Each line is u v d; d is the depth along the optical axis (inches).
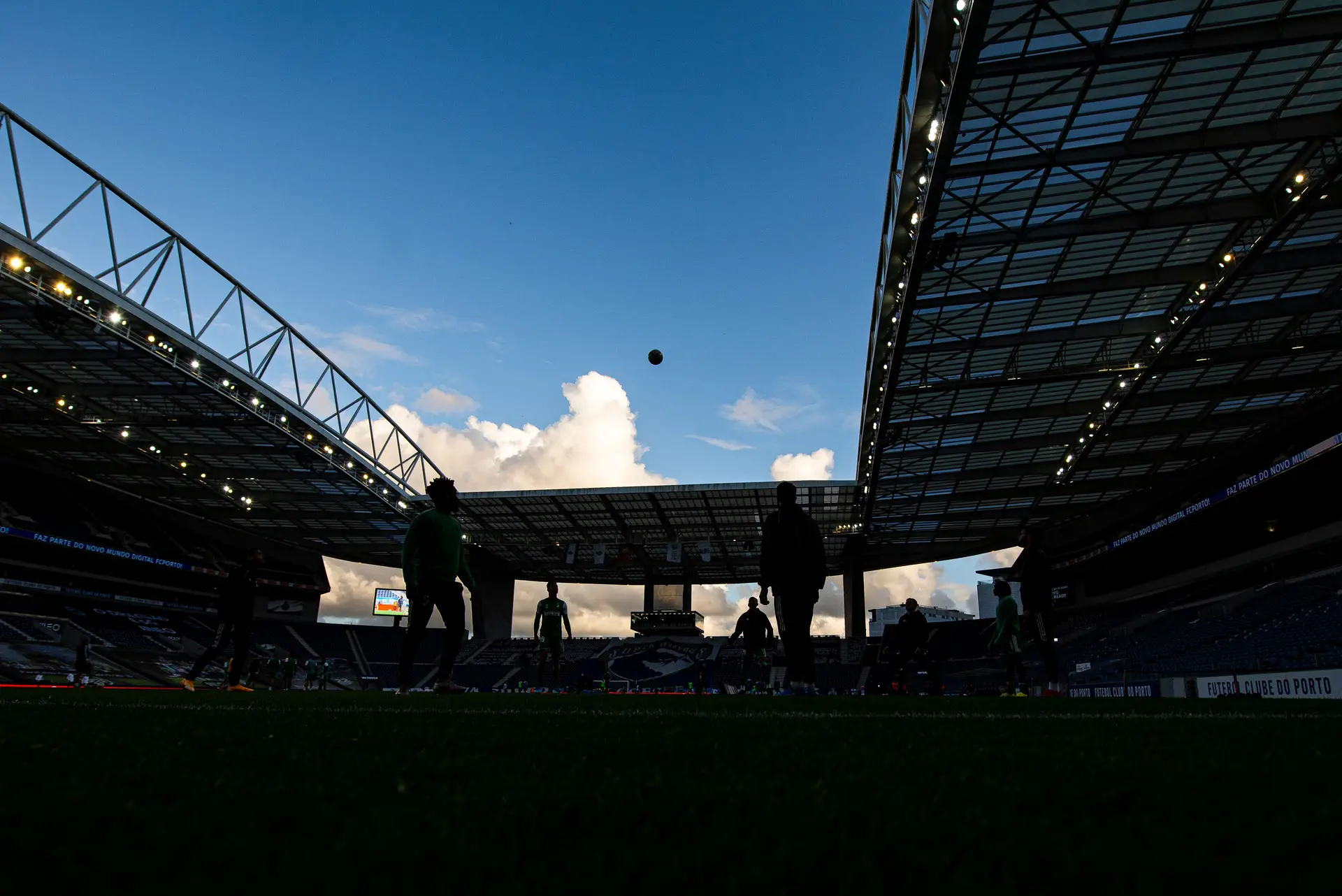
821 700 248.4
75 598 2026.3
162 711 142.3
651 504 2231.8
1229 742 94.7
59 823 49.4
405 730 108.0
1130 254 1108.5
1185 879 37.8
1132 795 59.2
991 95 841.5
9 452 1895.9
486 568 2910.9
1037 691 1461.6
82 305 1219.9
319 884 37.5
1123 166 940.6
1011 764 76.0
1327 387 1407.5
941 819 52.4
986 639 2358.5
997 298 1162.0
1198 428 1604.3
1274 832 47.2
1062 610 2335.1
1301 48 786.8
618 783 66.1
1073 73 808.3
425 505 2214.6
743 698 270.2
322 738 96.6
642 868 41.3
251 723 117.3
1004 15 765.9
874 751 86.6
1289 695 825.5
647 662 2677.2
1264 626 1397.6
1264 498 1472.7
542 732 107.7
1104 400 1493.6
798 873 40.4
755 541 2539.4
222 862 41.4
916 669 2218.3
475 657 2780.5
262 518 2415.1
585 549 2635.3
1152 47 732.0
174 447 1847.9
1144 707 200.5
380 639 2783.0
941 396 1477.6
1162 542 1859.0
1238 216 974.4
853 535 2375.7
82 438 1840.6
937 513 2175.2
